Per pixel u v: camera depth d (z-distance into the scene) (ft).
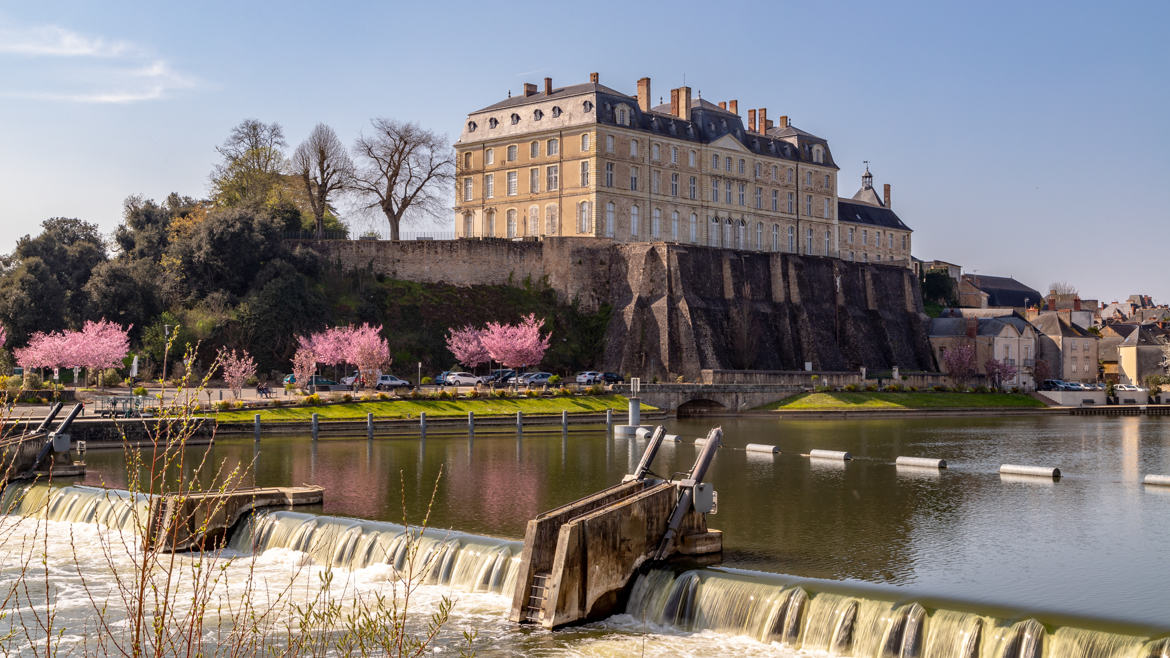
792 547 94.48
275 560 96.58
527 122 379.14
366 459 163.63
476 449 182.39
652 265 350.23
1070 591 77.82
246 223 309.22
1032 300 620.49
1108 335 472.85
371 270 328.70
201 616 37.11
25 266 277.64
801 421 279.49
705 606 76.95
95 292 284.41
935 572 84.58
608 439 208.03
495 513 112.47
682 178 390.63
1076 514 114.62
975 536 100.83
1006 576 82.99
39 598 83.05
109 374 255.50
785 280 378.12
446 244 338.95
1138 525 107.76
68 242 338.75
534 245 351.67
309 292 303.07
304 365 249.75
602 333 348.38
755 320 364.99
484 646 72.28
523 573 78.84
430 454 172.45
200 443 187.32
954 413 320.09
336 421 206.18
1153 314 604.90
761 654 69.62
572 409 249.34
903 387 338.13
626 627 77.25
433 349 315.37
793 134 442.09
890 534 101.65
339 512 112.06
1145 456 178.70
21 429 162.09
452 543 90.17
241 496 107.45
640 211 376.27
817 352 374.02
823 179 447.42
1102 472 153.99
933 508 118.01
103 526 110.22
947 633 66.33
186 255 304.30
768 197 423.64
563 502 120.26
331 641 71.51
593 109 362.94
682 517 88.28
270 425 198.18
